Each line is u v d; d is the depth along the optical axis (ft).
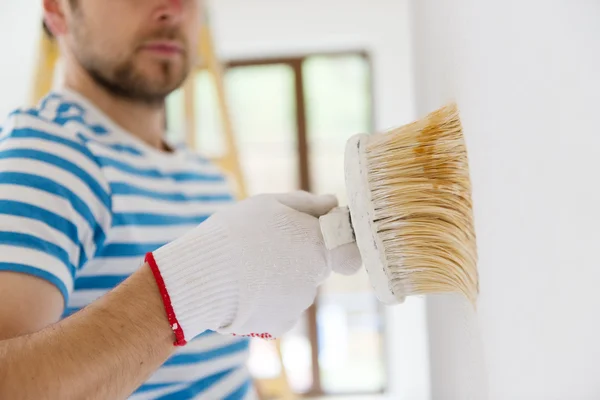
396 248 1.86
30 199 2.12
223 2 9.08
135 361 1.75
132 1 2.85
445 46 2.12
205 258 1.92
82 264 2.39
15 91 6.09
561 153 1.09
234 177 6.03
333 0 9.03
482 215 1.61
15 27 6.02
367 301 9.92
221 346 3.06
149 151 3.14
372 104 9.62
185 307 1.86
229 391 3.12
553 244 1.14
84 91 3.08
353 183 1.86
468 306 1.85
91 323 1.73
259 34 9.14
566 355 1.10
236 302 1.96
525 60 1.24
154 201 2.92
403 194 1.82
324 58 9.66
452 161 1.77
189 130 6.11
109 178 2.59
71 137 2.51
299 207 2.20
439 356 2.77
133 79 2.98
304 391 9.81
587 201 1.00
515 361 1.38
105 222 2.51
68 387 1.61
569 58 1.04
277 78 9.73
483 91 1.56
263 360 9.82
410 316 9.02
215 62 6.04
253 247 1.96
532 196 1.23
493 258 1.53
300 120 9.72
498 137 1.43
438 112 1.82
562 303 1.11
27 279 1.96
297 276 2.00
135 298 1.83
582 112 1.01
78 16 2.88
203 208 3.44
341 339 9.92
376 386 9.84
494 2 1.44
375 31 9.06
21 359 1.60
